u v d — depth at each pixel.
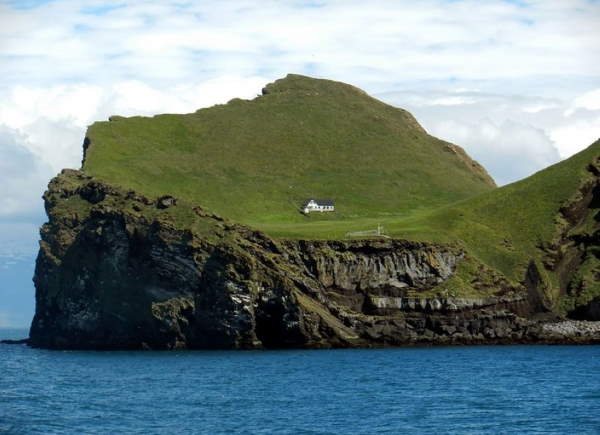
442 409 153.62
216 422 142.00
